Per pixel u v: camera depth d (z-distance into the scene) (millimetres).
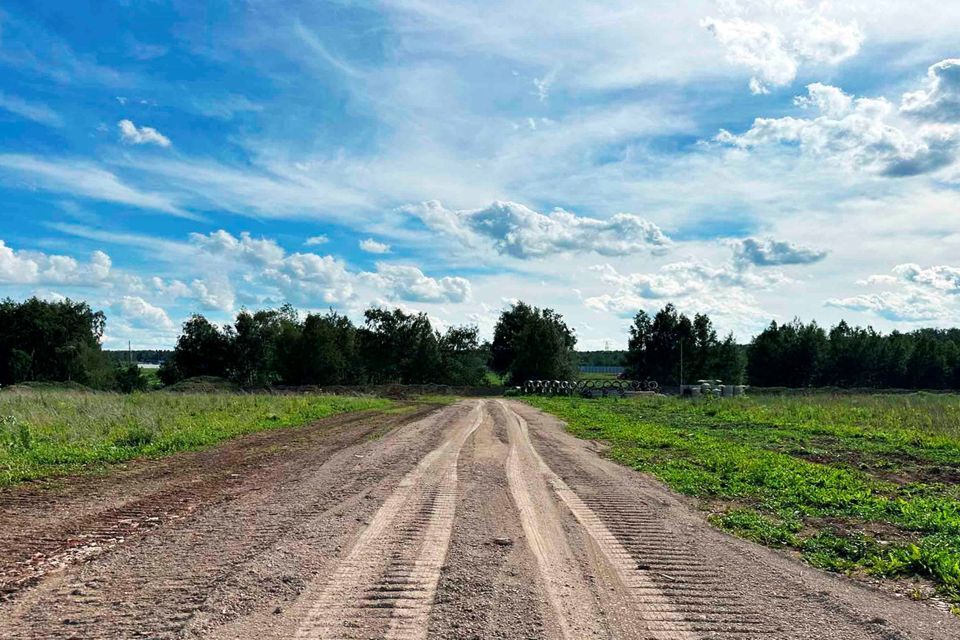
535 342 72312
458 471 12516
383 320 83250
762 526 8578
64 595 5523
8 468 12258
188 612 5109
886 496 11086
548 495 10375
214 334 78125
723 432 21562
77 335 65625
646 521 8695
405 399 51250
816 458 16000
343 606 5289
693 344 69625
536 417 29312
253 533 7656
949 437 19328
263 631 4766
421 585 5816
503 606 5367
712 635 4883
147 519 8484
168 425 19281
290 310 79750
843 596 5844
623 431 21641
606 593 5773
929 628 5133
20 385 46938
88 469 12672
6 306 62094
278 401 33062
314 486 10891
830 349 69188
